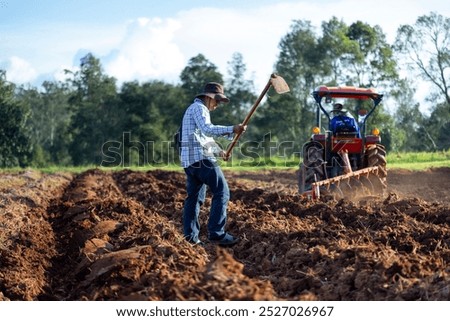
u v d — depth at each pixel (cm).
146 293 689
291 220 1097
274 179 2498
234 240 975
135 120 6025
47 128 8694
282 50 6525
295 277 770
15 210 1413
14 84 6284
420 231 934
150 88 6234
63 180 2645
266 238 967
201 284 670
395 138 5603
